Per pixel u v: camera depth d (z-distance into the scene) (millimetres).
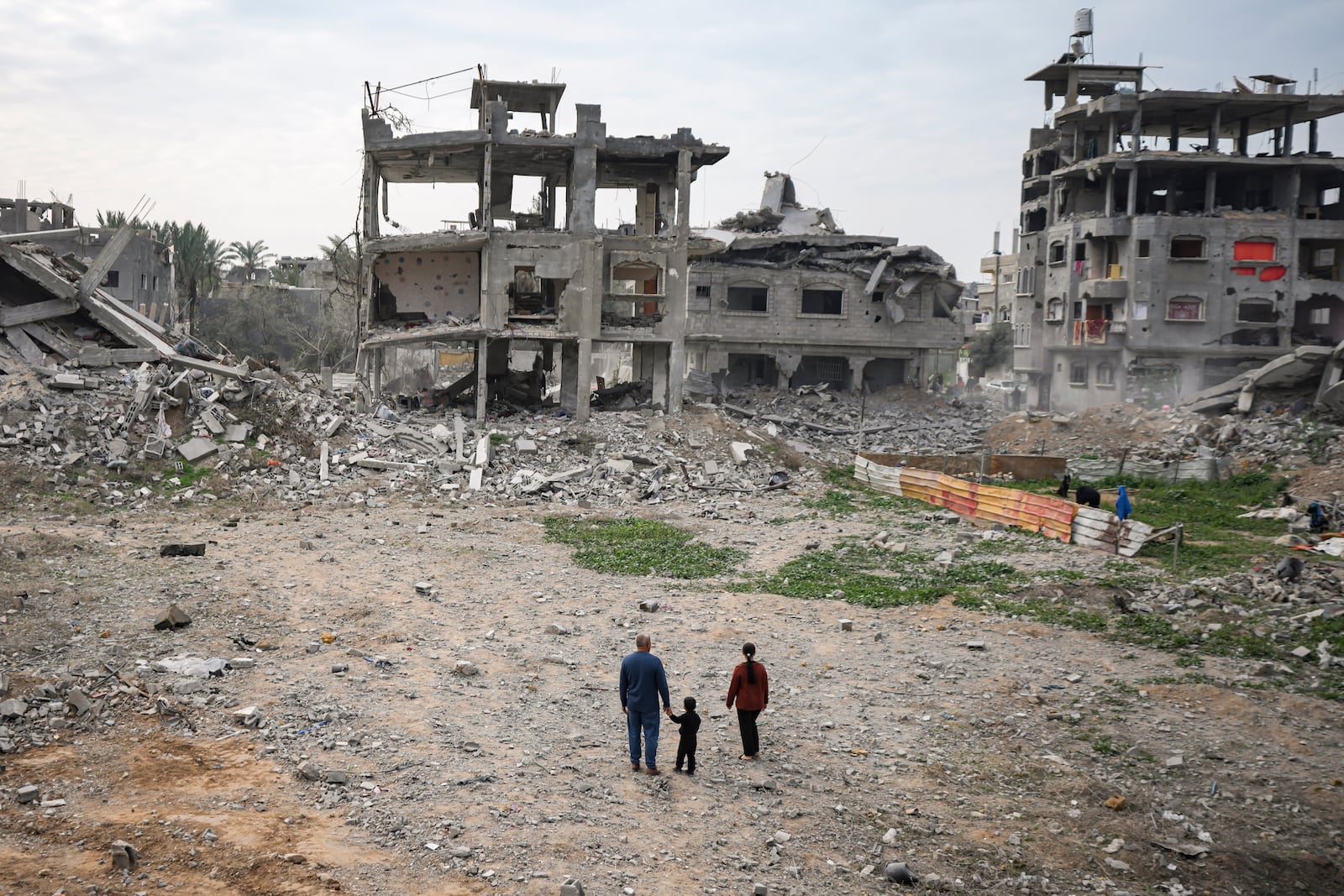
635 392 46781
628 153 41531
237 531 24562
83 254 57875
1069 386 62031
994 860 10484
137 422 29688
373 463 32031
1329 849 10961
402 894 9000
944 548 25484
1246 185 60469
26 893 8586
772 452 40188
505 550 24422
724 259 58719
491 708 13820
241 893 8836
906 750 13180
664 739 13203
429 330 40344
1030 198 70812
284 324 77625
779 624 18953
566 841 10141
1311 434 39781
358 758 11820
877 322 58750
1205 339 56656
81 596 17203
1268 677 15938
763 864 10086
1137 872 10422
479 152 41656
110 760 11383
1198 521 29641
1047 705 14898
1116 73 64875
